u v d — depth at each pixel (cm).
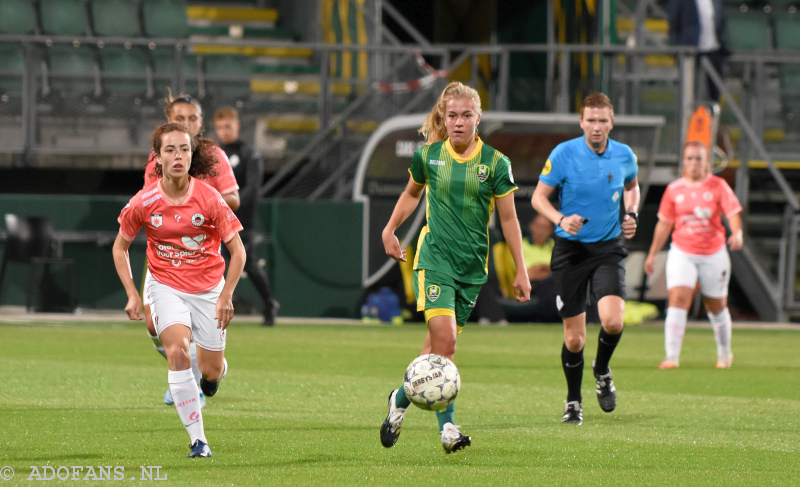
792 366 3472
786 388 2877
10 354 3397
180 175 1752
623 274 2289
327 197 5538
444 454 1784
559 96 5456
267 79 5684
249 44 5328
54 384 2673
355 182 5128
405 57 5531
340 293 5141
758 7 6788
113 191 5825
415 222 5072
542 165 5194
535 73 6494
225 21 6981
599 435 2016
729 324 3416
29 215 5119
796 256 5328
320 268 5134
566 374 2202
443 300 1773
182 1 6219
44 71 5653
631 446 1889
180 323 1777
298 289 5134
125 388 2612
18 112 5472
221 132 4044
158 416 2161
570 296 2266
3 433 1939
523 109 5878
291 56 6669
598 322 5150
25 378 2783
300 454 1766
